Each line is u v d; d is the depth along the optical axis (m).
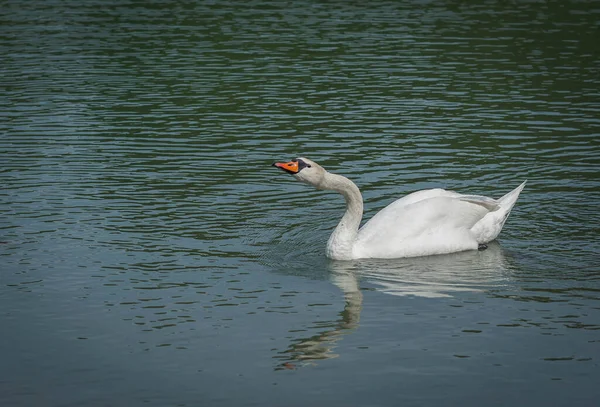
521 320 11.88
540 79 25.55
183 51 29.02
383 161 19.05
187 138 20.61
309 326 11.73
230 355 10.96
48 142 20.17
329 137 20.69
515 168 18.58
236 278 13.28
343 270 13.74
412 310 12.24
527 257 14.18
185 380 10.40
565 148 19.83
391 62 27.48
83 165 18.62
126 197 16.75
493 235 14.85
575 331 11.53
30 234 14.80
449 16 34.12
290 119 22.11
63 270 13.40
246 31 31.89
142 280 13.11
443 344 11.23
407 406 9.83
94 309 12.17
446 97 23.91
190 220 15.66
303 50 29.03
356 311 12.21
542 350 11.05
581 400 9.92
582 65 27.03
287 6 36.34
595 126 21.38
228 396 10.05
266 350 11.09
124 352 11.02
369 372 10.56
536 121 21.81
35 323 11.77
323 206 16.58
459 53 28.55
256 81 25.56
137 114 22.47
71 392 10.14
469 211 14.65
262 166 18.75
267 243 14.73
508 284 13.09
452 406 9.82
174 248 14.36
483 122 21.78
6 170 18.19
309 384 10.30
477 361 10.79
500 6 36.00
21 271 13.33
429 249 14.38
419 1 37.09
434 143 20.25
